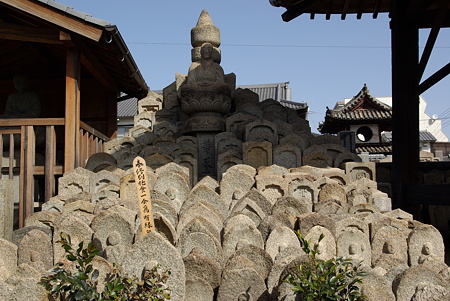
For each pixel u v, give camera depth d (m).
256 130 11.20
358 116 22.22
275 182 8.59
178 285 5.09
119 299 4.43
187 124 12.34
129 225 6.11
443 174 12.84
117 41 9.39
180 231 6.79
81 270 4.61
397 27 10.54
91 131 10.78
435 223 11.84
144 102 15.57
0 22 9.14
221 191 8.59
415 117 10.33
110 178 8.95
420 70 10.09
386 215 7.76
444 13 9.04
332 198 8.37
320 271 4.65
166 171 9.07
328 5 11.10
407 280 5.11
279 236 6.23
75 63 9.48
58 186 8.99
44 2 8.80
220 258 5.94
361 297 4.49
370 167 10.12
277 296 4.95
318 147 10.91
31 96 11.58
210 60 12.60
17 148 10.37
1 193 7.41
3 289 5.10
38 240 6.24
